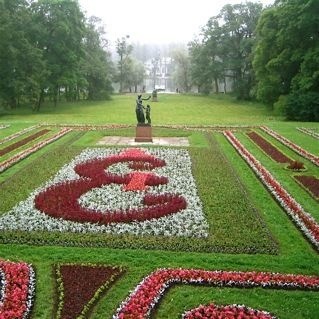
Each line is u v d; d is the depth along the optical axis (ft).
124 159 71.26
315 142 91.76
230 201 51.08
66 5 170.60
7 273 33.30
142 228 42.65
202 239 40.45
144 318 28.43
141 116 90.99
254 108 182.91
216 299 30.83
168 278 33.06
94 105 197.06
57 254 37.14
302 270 35.14
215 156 76.07
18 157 74.33
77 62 184.03
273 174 64.69
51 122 126.72
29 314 29.09
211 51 243.40
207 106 194.49
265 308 29.86
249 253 38.11
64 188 54.70
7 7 159.63
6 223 43.80
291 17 138.10
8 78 154.92
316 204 51.55
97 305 30.07
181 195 53.06
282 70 148.05
